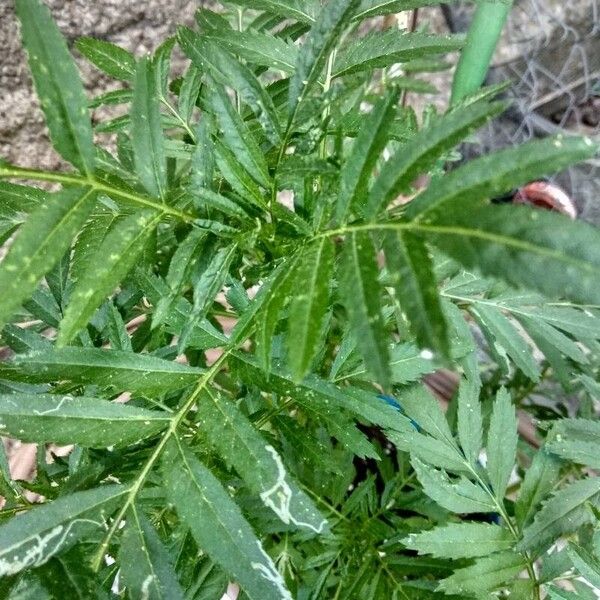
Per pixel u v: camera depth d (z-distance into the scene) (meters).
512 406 0.25
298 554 0.27
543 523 0.22
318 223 0.16
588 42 0.58
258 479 0.17
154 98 0.16
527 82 0.59
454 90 0.35
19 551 0.15
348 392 0.20
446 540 0.23
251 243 0.18
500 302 0.26
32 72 0.14
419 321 0.10
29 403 0.17
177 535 0.21
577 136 0.11
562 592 0.22
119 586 0.17
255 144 0.17
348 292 0.12
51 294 0.23
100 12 0.37
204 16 0.23
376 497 0.29
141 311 0.28
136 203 0.16
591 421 0.25
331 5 0.15
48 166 0.43
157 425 0.18
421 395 0.25
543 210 0.10
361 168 0.14
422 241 0.11
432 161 0.12
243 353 0.20
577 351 0.26
